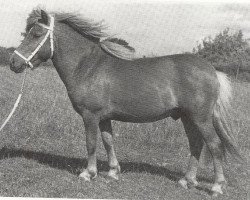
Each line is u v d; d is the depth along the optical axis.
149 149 8.16
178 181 6.12
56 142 8.07
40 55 5.91
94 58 5.88
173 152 8.06
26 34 5.98
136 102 5.77
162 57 5.91
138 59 5.97
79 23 5.95
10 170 6.14
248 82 15.48
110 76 5.81
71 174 6.18
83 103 5.81
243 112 11.06
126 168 6.84
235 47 16.06
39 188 5.53
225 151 5.88
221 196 5.69
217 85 5.68
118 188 5.80
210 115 5.67
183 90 5.64
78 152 7.62
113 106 5.86
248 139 8.74
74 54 5.87
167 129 8.98
